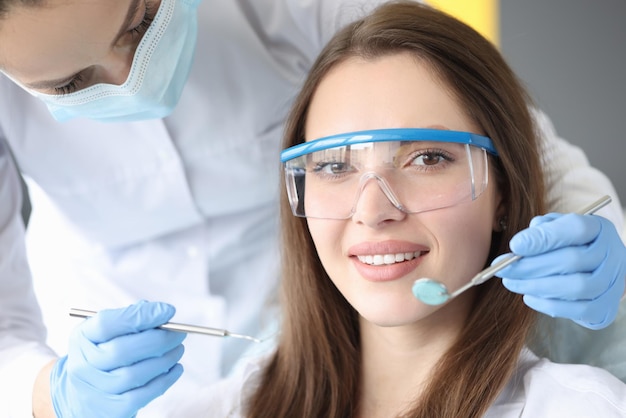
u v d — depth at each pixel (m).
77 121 1.99
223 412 1.83
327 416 1.74
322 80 1.60
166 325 1.53
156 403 2.20
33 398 1.76
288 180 1.57
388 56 1.53
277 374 1.85
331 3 1.96
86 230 2.23
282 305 1.87
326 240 1.52
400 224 1.44
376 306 1.47
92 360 1.53
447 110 1.51
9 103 1.96
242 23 1.97
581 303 1.38
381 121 1.49
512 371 1.54
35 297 2.16
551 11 3.99
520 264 1.36
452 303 1.58
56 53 1.31
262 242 2.27
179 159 2.04
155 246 2.26
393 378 1.65
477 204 1.48
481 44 1.64
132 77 1.51
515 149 1.59
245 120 2.04
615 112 3.93
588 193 1.94
